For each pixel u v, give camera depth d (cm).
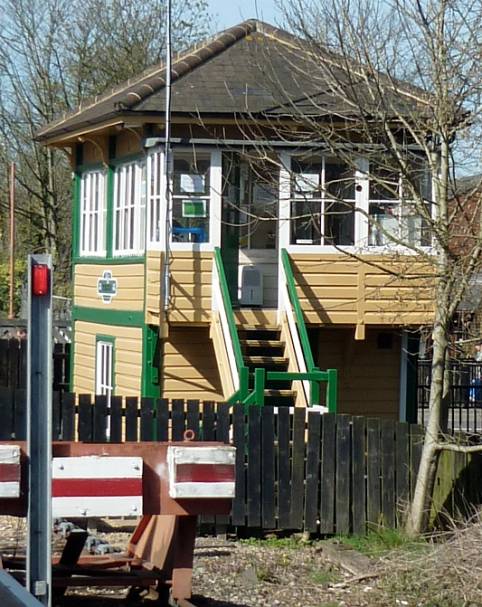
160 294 1631
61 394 1214
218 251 1625
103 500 721
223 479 741
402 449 1233
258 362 1577
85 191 2030
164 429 1216
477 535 936
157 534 866
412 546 1112
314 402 1457
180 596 777
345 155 1196
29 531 630
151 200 1661
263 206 1656
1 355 2333
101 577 805
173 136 1627
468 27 1129
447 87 1127
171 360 1691
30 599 427
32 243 4200
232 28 1858
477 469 1173
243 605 891
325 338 1758
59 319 3309
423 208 1109
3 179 3991
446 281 1141
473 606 891
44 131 2075
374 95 1184
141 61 3628
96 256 1939
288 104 1507
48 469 632
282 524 1216
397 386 1792
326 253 1648
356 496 1227
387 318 1659
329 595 937
